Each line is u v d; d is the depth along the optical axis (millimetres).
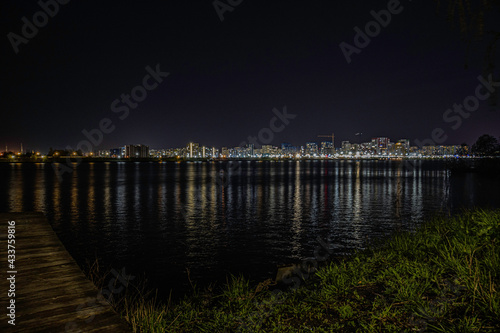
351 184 63312
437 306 4465
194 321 5531
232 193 47062
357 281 6105
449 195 43094
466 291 4672
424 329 4059
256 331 4777
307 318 4984
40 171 120438
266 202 37312
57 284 5816
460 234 7215
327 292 5680
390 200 38562
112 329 4422
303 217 27281
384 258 7234
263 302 5914
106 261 15133
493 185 58219
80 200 39062
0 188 54000
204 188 55406
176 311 6016
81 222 25391
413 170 133625
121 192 48406
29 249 7559
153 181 72250
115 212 30188
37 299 5246
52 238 8336
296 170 138250
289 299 5797
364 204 35250
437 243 7352
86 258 15633
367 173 109312
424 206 33312
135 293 10703
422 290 4973
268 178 83812
